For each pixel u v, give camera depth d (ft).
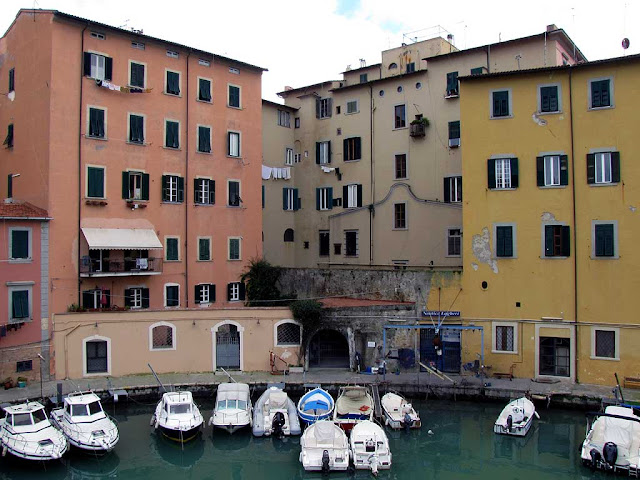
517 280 117.29
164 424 93.61
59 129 121.08
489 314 119.34
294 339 126.82
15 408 91.81
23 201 127.75
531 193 116.06
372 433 89.61
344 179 171.94
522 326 116.78
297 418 99.04
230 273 148.05
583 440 94.89
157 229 134.82
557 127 114.52
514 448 92.73
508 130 117.80
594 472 84.58
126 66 131.23
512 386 110.32
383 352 125.18
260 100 155.94
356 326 125.80
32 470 86.07
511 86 117.60
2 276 111.55
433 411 107.76
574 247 113.19
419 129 154.81
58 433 89.10
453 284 122.52
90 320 118.83
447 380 115.44
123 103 130.62
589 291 112.16
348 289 139.44
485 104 119.34
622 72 110.01
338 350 130.21
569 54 150.41
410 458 89.56
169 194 137.28
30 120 126.62
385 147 164.35
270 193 174.29
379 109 165.99
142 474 85.97
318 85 180.86
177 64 139.74
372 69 179.73
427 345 124.67
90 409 93.45
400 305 125.59
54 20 121.19
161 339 123.95
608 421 86.89
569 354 113.80
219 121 147.13
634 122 109.19
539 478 83.05
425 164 156.87
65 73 122.31
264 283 146.10
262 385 115.96
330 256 168.45
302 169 180.04
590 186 112.16
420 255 150.82
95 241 122.42
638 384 107.86
